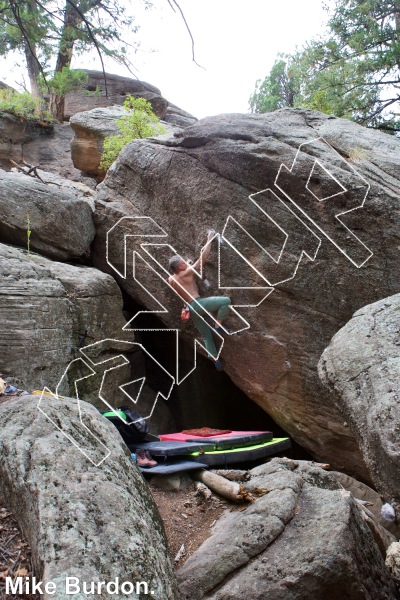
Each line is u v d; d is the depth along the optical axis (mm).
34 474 3768
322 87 15461
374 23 15148
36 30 9141
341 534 4246
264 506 4680
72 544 3332
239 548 4340
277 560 4230
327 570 4066
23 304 6953
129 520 3658
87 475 3850
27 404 4453
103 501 3682
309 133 7785
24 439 4059
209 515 5113
